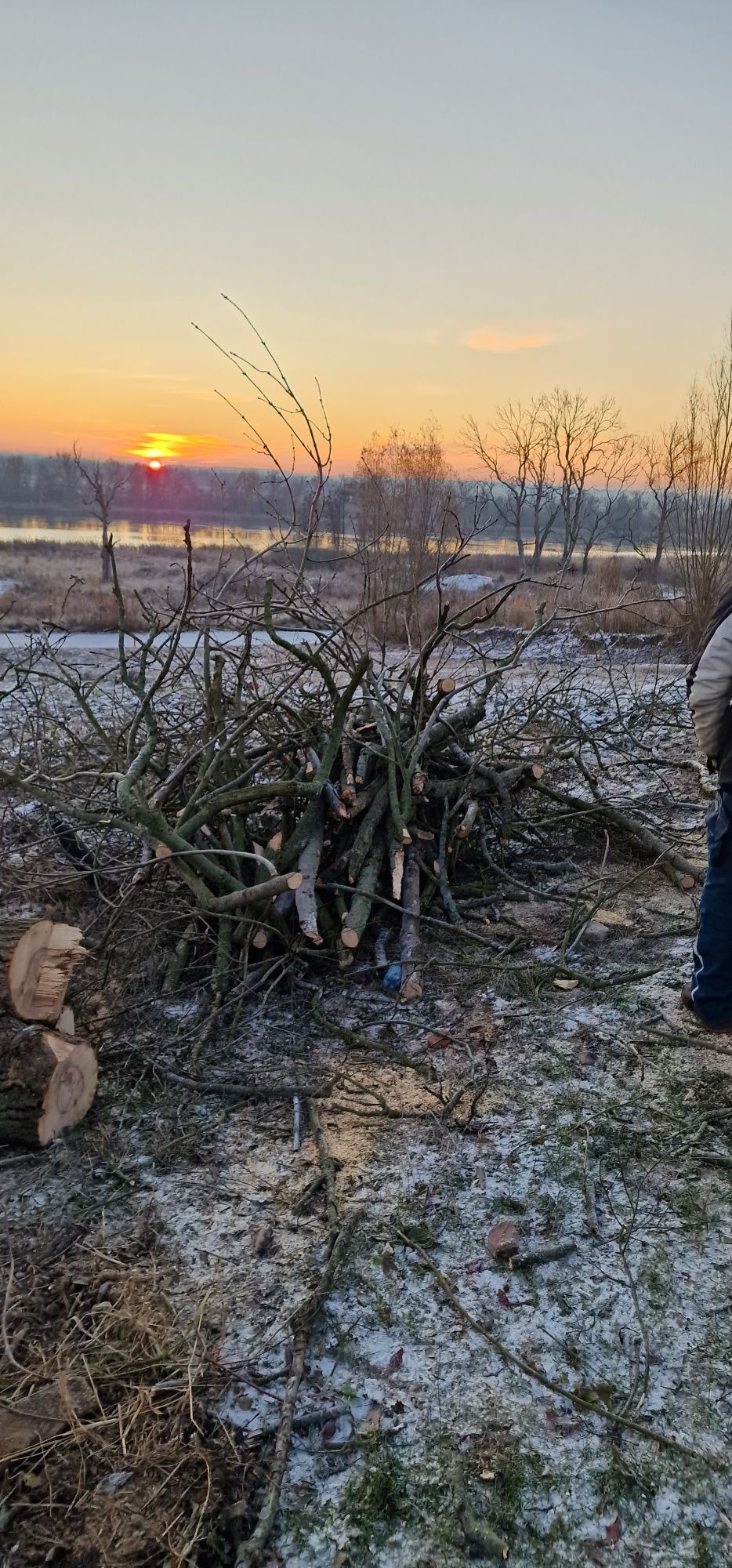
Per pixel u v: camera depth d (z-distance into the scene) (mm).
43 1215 2682
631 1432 2055
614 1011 3631
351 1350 2258
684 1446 2016
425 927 4316
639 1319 2307
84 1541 1834
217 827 3973
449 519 12664
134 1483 1942
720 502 12031
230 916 3568
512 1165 2838
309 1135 3002
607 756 7035
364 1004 3762
